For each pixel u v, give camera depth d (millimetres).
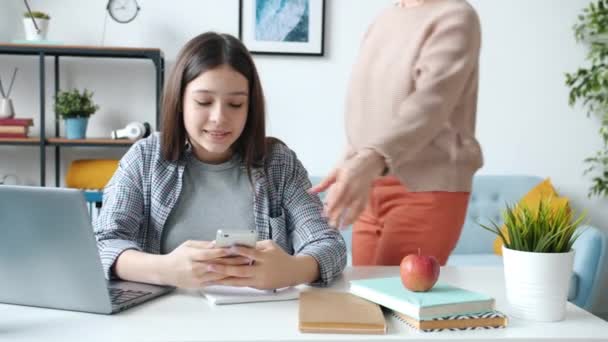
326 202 1030
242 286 1126
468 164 1242
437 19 1168
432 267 1003
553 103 3467
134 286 1125
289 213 1407
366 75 1312
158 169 1335
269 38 3273
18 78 3174
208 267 1073
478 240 3168
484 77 3432
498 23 3416
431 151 1216
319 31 3295
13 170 3197
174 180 1342
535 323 970
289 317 971
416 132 1072
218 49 1229
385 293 996
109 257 1178
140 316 971
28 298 1021
